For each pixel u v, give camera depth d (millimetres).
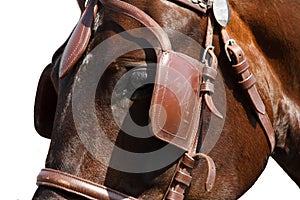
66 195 2771
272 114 3266
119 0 2898
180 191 2895
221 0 3053
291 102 3408
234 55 3039
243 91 3088
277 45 3334
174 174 2895
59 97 2965
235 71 3053
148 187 2873
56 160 2824
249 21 3258
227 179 3068
